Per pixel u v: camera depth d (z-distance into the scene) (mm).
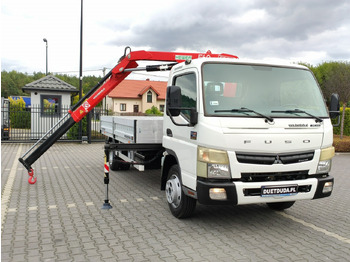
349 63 17594
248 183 4277
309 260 3859
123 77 7750
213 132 4258
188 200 5020
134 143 6383
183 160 4902
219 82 4574
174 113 4426
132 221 5168
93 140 17391
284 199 4461
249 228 4922
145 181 8125
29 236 4496
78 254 3939
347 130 18375
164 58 6918
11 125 20469
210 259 3840
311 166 4598
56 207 5879
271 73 4848
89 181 8070
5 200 6285
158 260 3801
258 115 4395
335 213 5809
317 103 4906
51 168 9758
